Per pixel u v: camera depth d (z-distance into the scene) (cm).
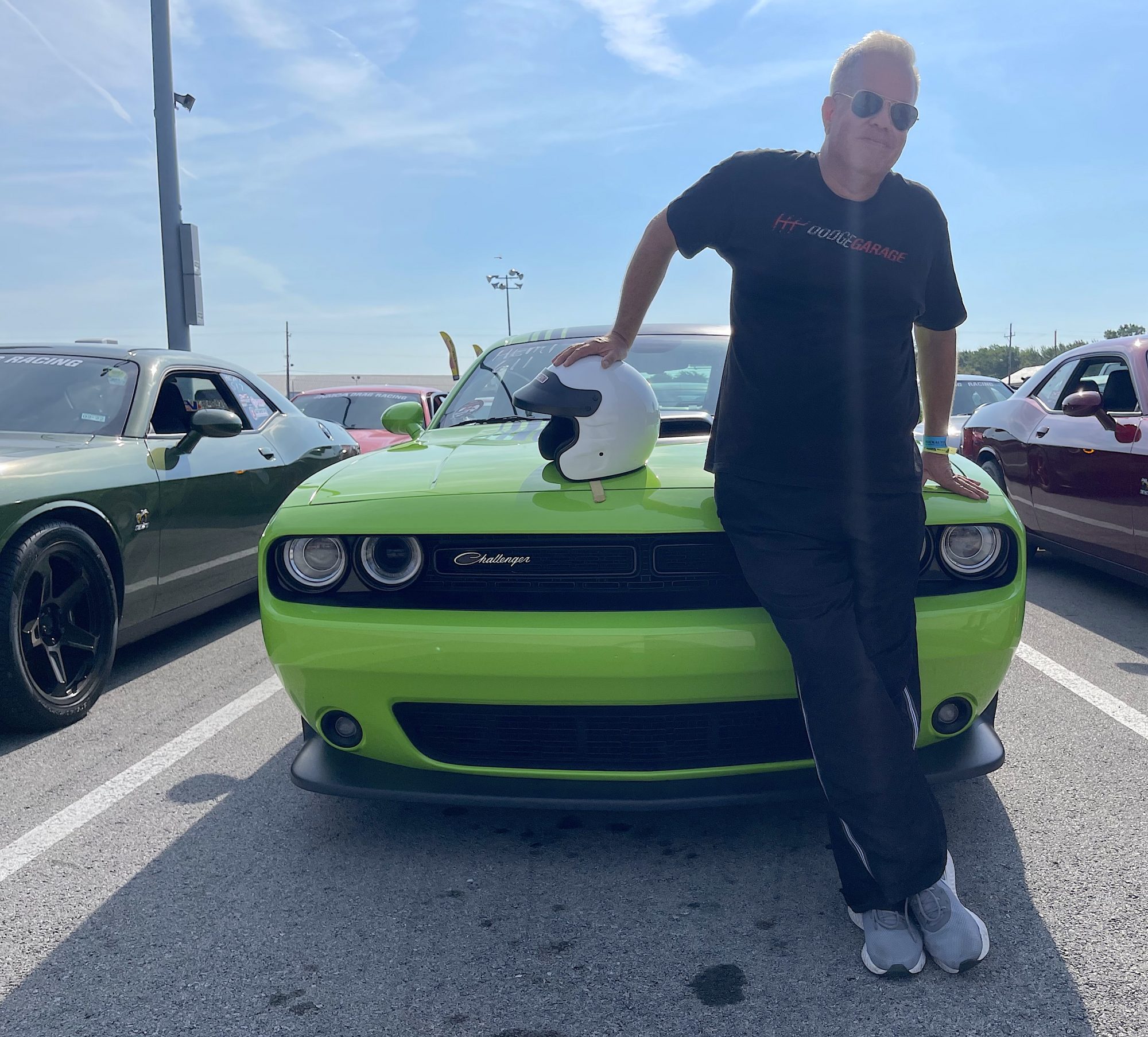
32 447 363
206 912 213
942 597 216
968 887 214
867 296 183
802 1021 170
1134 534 452
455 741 227
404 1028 171
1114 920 199
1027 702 341
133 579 374
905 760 184
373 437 890
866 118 175
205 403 468
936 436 224
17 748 316
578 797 215
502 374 347
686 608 210
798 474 188
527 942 198
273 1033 171
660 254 205
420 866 232
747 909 209
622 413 219
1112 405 505
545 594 216
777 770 218
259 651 436
